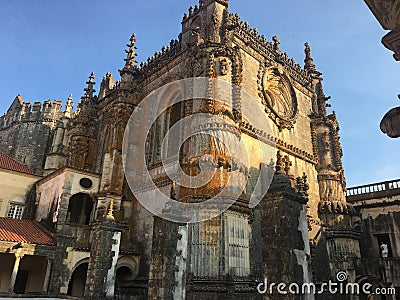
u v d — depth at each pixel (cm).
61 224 3050
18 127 5984
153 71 3631
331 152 3853
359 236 3325
